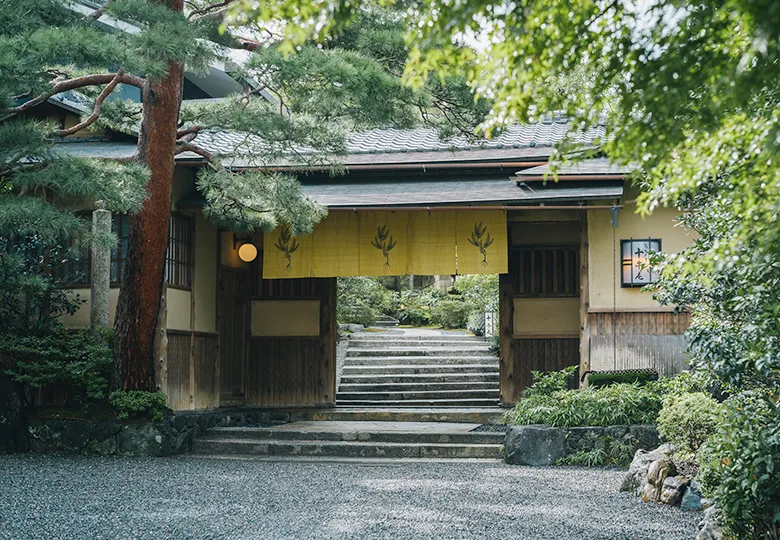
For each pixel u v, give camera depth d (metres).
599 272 12.30
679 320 12.02
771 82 3.43
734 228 4.93
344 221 12.77
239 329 14.47
